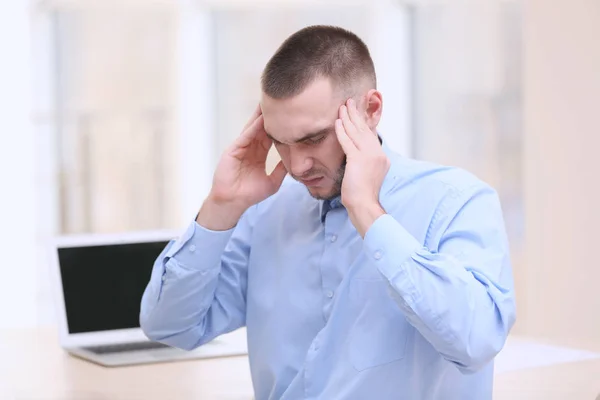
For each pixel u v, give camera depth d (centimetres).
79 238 290
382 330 182
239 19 554
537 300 436
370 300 183
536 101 430
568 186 423
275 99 174
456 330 162
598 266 418
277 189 198
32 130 556
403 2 531
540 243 433
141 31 556
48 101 558
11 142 548
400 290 164
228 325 212
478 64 517
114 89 560
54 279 287
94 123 561
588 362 257
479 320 164
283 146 182
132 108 560
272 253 204
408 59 536
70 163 562
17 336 316
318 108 174
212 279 200
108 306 289
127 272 293
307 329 194
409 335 181
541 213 431
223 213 195
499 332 168
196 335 208
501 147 514
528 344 283
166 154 564
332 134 177
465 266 171
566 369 249
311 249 196
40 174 560
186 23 555
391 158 193
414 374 181
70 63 557
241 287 212
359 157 172
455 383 185
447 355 167
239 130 562
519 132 508
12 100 547
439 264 164
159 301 201
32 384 244
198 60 558
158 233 297
